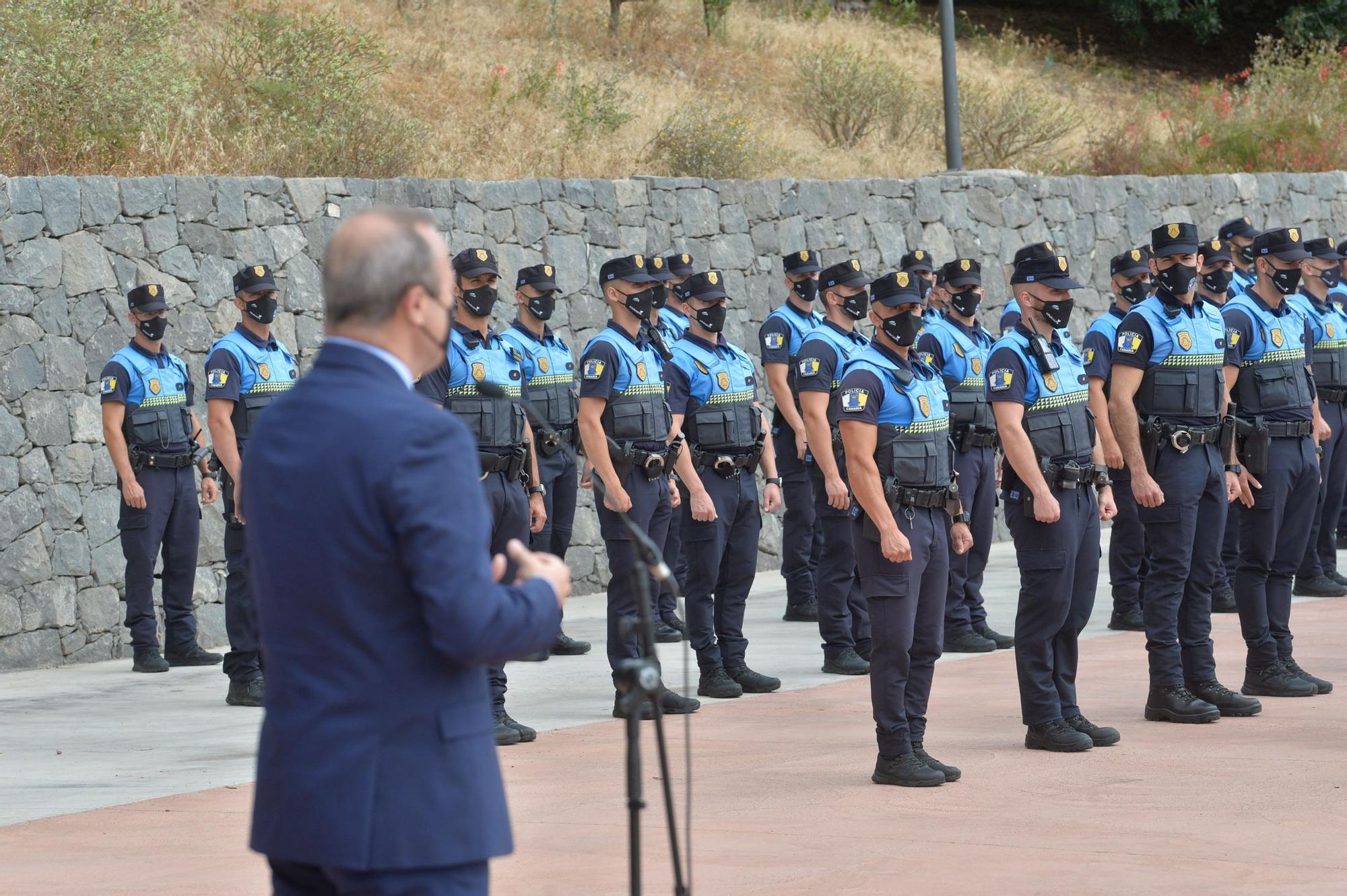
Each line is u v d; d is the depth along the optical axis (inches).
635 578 125.5
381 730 105.7
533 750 278.8
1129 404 290.8
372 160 581.0
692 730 295.6
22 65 504.1
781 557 574.2
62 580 416.8
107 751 289.1
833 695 332.5
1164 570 291.6
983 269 644.1
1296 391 314.7
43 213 422.6
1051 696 268.7
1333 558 453.1
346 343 111.7
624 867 198.5
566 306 531.8
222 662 410.0
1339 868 192.4
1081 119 939.3
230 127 578.9
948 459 247.3
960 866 196.4
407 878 105.7
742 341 573.9
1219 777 244.4
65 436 422.3
